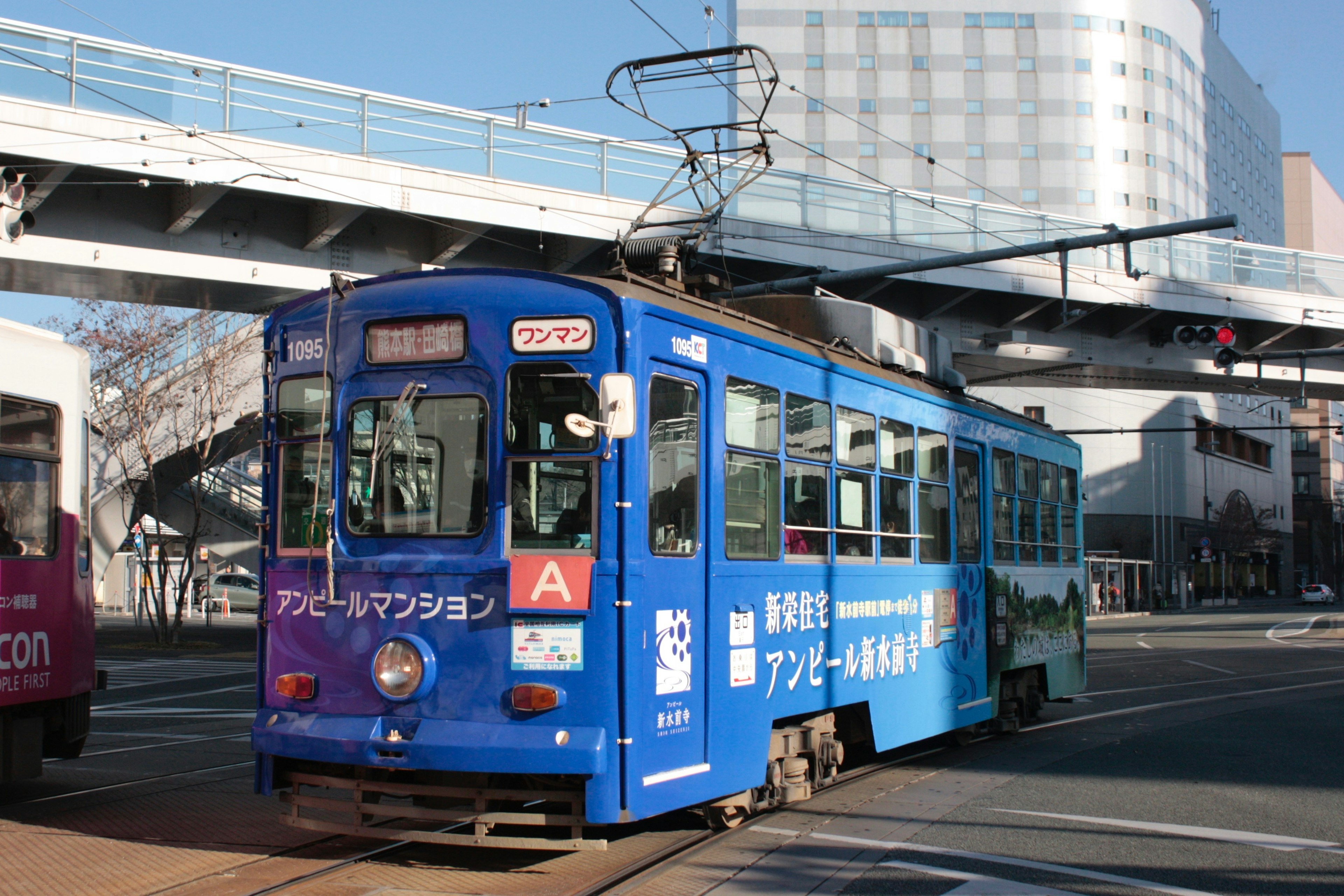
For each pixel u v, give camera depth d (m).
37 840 6.79
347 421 6.16
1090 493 60.12
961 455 10.36
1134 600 58.75
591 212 19.58
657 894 5.71
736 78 62.91
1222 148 75.88
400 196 18.03
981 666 10.59
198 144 16.42
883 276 16.31
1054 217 25.47
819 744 7.76
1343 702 15.20
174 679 19.23
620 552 5.72
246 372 27.70
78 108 15.65
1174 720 13.12
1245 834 7.09
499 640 5.73
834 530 7.87
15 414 7.88
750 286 14.90
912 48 64.56
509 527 5.82
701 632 6.30
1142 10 67.12
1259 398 67.75
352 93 17.84
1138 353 27.70
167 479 29.70
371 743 5.70
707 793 6.27
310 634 6.09
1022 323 26.27
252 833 7.00
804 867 6.27
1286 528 86.94
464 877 5.99
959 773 9.45
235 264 17.92
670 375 6.15
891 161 64.00
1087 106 65.31
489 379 5.93
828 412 7.85
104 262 16.89
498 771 5.55
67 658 8.22
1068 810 7.83
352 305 6.23
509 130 19.12
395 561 5.90
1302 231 97.25
